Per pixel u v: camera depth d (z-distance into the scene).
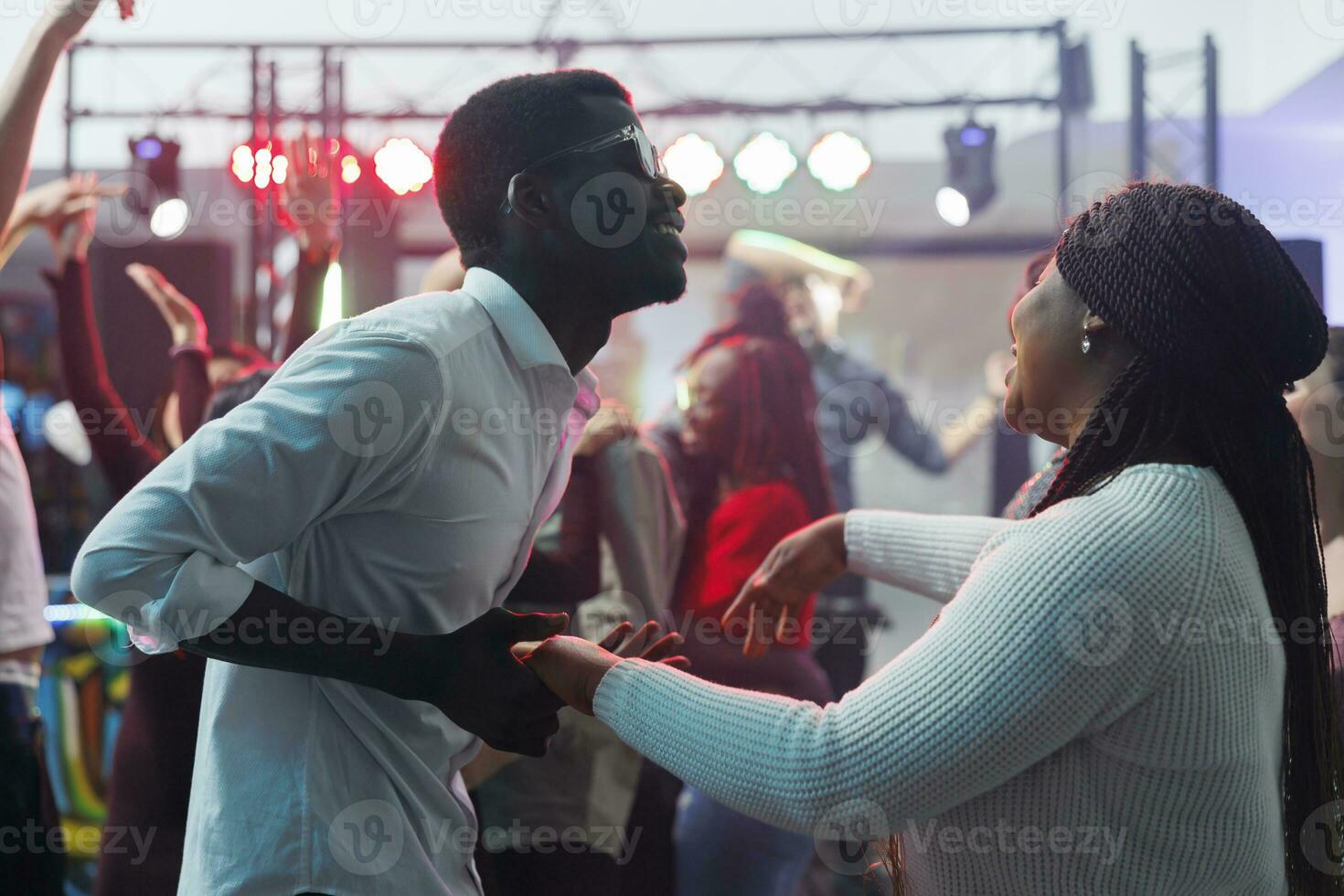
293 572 1.13
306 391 1.05
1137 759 0.93
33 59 2.02
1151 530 0.93
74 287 2.54
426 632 1.14
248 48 5.10
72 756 3.11
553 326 1.25
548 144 1.21
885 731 0.94
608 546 2.28
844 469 4.36
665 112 5.62
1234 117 6.60
